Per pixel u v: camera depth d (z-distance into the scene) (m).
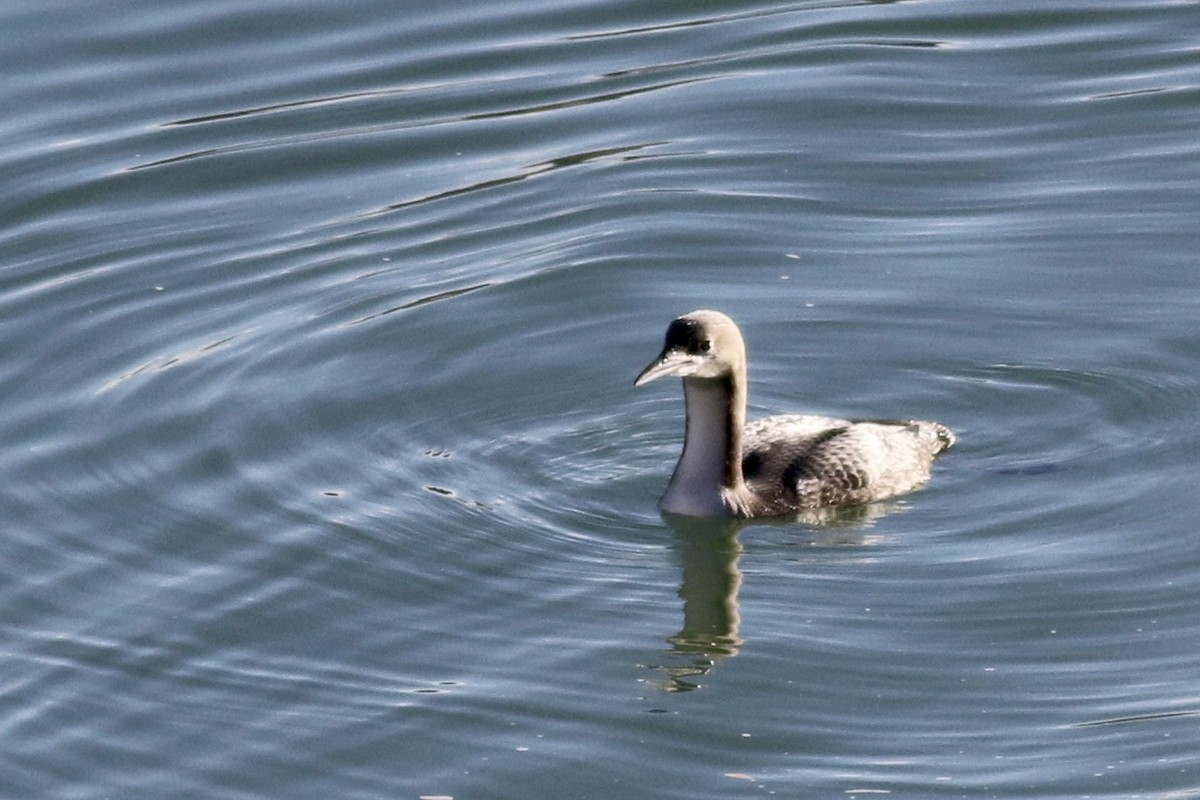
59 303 19.61
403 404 18.06
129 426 17.72
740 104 22.61
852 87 22.86
